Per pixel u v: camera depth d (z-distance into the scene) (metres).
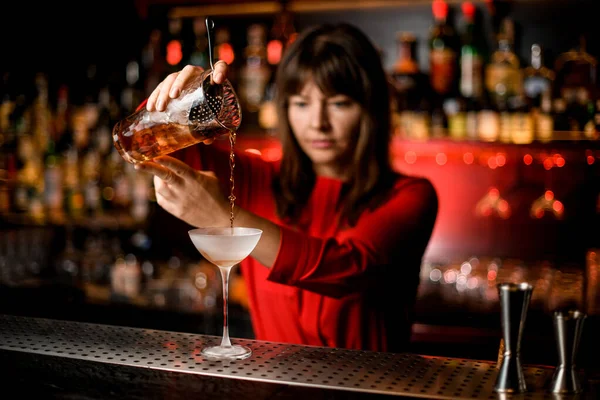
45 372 1.26
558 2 3.40
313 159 2.06
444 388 1.21
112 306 3.45
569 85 3.39
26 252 3.76
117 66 3.92
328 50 1.94
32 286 3.54
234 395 1.16
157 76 3.83
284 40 3.71
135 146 1.44
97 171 3.88
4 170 3.83
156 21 3.89
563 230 3.64
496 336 3.07
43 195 3.87
